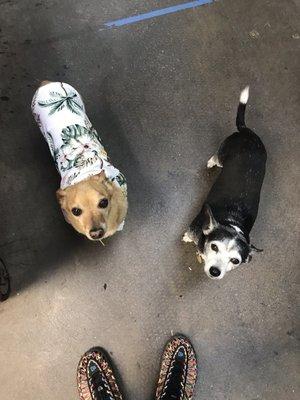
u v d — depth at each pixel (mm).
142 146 1107
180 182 1090
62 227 1017
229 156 971
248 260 867
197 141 1132
